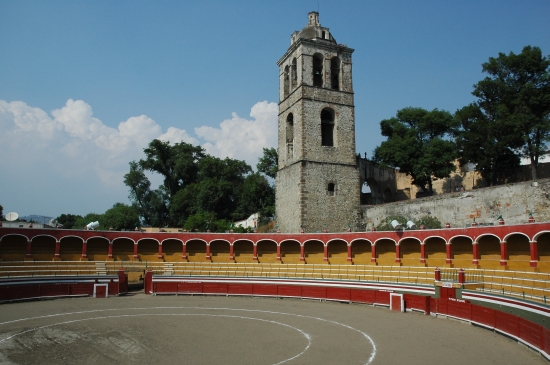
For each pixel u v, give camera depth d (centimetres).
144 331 2942
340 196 6669
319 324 3259
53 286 4550
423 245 5150
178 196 10388
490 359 2267
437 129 7606
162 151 11294
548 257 4188
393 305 4006
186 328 3061
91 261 5753
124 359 2277
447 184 8000
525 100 6294
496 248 4722
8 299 4247
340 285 4981
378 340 2714
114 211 9925
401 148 7262
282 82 7475
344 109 6988
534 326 2416
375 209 6562
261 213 9069
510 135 6197
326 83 6950
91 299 4525
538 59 6431
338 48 7125
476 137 6575
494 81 6562
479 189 5256
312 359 2267
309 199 6481
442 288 4016
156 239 6216
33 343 2603
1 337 2748
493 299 3403
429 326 3181
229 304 4300
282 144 7275
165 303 4291
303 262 6053
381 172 8100
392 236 5416
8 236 5653
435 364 2177
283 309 4012
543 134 6084
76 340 2680
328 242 5947
